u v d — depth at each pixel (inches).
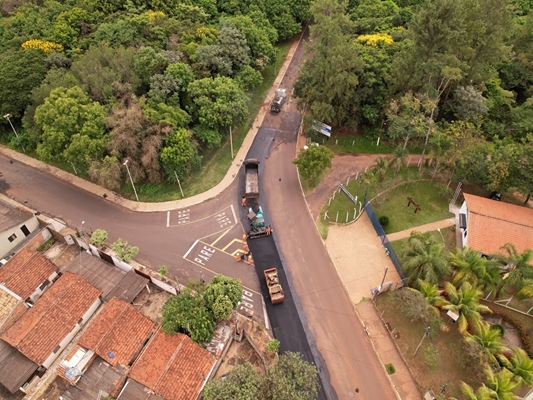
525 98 3152.1
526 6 3902.6
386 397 1631.4
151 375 1582.2
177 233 2289.6
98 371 1619.1
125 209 2438.5
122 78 2667.3
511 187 2261.3
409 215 2351.1
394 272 2060.8
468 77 2728.8
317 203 2460.6
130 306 1779.0
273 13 3750.0
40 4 3580.2
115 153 2338.8
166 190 2539.4
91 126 2341.3
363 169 2689.5
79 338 1747.0
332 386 1667.1
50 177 2657.5
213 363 1638.8
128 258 1979.6
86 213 2409.0
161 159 2437.3
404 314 1825.8
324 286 2020.2
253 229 2247.8
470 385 1631.4
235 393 1462.8
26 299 1884.8
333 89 2583.7
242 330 1772.9
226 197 2503.7
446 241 2192.4
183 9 3223.4
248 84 3041.3
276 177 2645.2
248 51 3129.9
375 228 2279.8
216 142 2659.9
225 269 2100.1
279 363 1560.0
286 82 3499.0
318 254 2167.8
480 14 2561.5
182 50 2859.3
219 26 3154.5
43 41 3024.1
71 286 1856.5
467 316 1675.7
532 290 1742.1
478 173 2284.7
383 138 2886.3
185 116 2564.0
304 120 2874.0
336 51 2586.1
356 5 3786.9
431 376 1673.2
